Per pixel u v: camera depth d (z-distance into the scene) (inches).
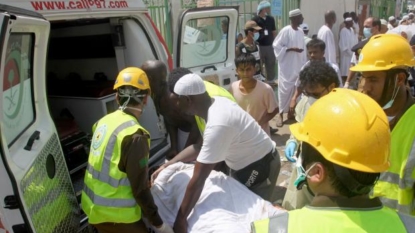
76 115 134.2
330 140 43.5
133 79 87.4
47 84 142.7
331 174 43.6
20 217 63.2
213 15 155.9
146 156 81.8
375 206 43.6
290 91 253.9
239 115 94.3
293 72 251.6
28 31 76.5
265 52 342.6
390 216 42.6
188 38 151.2
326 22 303.0
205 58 162.1
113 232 85.7
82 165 114.9
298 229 42.7
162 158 127.6
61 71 150.8
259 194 105.4
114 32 128.3
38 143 76.7
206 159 85.8
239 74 150.0
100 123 87.6
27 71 81.1
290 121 262.4
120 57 131.3
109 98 131.0
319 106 46.5
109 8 112.0
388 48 73.3
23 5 86.6
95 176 84.0
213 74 162.1
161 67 118.4
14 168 63.7
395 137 73.3
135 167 79.7
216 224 83.4
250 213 87.7
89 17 105.0
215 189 92.7
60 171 85.8
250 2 380.2
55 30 143.4
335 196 44.1
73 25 136.6
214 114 89.2
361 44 190.1
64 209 83.6
